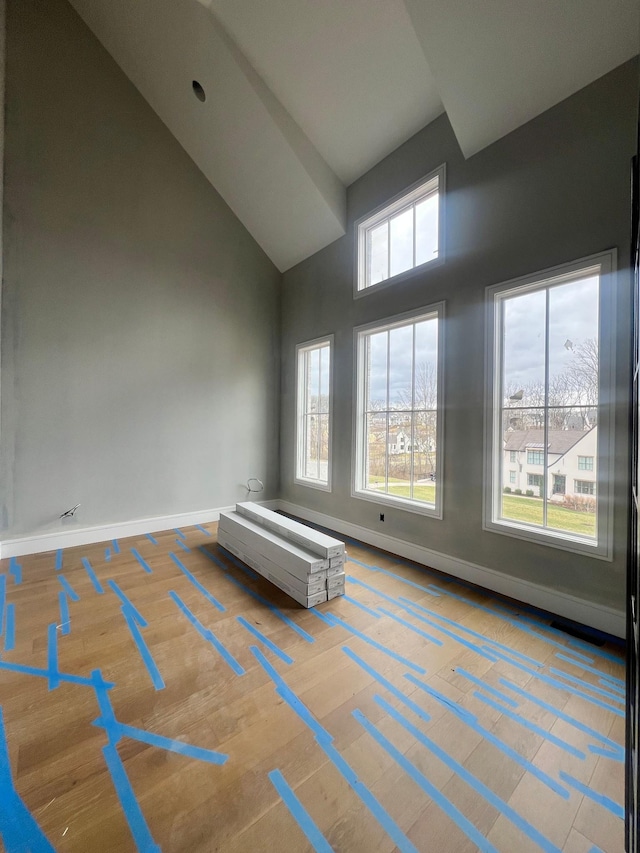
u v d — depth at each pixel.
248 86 3.19
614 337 2.02
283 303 4.91
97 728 1.41
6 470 3.12
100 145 3.53
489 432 2.60
